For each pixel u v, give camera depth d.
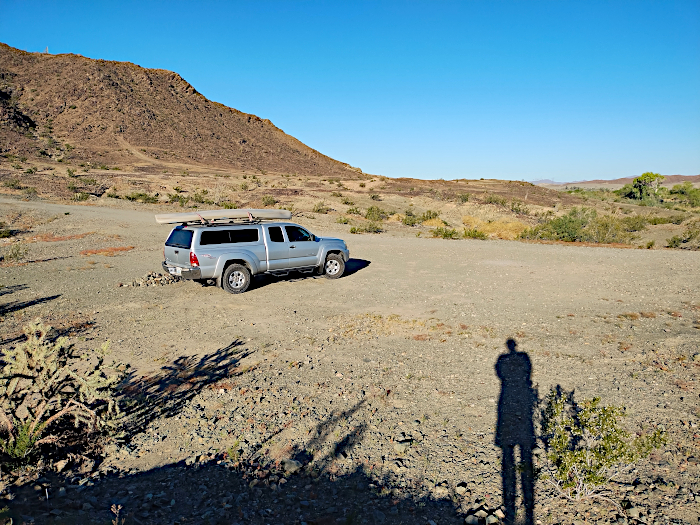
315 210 40.03
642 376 5.78
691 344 6.92
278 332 7.83
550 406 4.42
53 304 9.48
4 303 9.50
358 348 7.03
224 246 10.77
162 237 20.84
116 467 3.98
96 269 13.47
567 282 11.68
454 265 14.41
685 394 5.22
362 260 15.58
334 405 5.15
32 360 4.01
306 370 6.16
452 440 4.40
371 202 51.34
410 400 5.27
